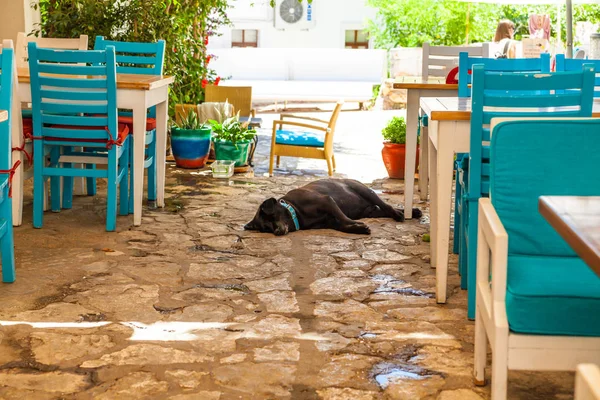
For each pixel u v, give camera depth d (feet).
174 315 11.23
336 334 10.55
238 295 12.19
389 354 9.89
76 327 10.66
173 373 9.24
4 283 12.51
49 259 13.96
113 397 8.62
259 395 8.71
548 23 21.35
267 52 46.80
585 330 7.38
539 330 7.41
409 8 51.90
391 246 15.30
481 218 8.63
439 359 9.75
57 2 24.71
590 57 18.49
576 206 6.32
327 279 13.08
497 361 7.52
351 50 46.73
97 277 12.95
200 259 14.17
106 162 16.08
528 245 9.05
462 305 11.78
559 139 8.99
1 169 12.05
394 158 22.39
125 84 15.97
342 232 16.42
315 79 46.85
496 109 12.23
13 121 15.81
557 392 8.83
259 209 16.35
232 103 25.81
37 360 9.55
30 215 17.46
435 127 12.45
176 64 26.00
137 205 16.52
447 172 11.46
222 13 28.86
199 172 23.16
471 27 51.60
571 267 8.27
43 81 15.69
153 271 13.35
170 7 26.43
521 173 9.04
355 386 8.97
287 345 10.14
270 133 32.55
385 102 44.19
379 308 11.66
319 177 22.91
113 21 24.39
